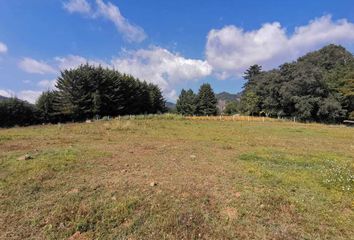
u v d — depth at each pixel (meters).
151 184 6.77
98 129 19.69
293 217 5.40
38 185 6.74
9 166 8.16
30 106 45.25
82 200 5.96
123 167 8.29
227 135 17.62
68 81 45.69
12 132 17.91
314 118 42.53
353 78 41.31
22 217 5.38
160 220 5.25
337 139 17.64
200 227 5.02
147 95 63.06
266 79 54.88
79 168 8.05
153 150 11.14
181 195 6.24
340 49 59.34
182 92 77.75
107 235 4.86
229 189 6.61
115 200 5.93
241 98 69.06
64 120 47.38
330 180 7.28
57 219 5.26
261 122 34.22
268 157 10.22
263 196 6.20
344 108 42.25
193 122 29.45
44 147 11.48
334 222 5.25
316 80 41.00
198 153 10.76
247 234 4.82
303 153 11.55
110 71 52.16
